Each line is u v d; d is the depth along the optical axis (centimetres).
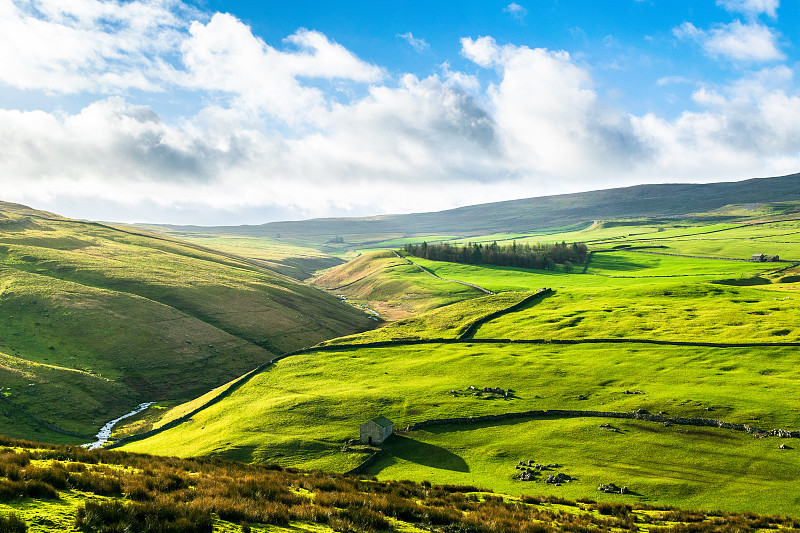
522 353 11506
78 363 11850
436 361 11438
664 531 3541
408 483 4912
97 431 9325
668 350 10681
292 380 10944
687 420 7306
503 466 6431
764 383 8500
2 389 9575
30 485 2138
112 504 1969
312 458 6975
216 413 9419
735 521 4044
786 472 5772
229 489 2792
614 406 8119
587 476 5878
